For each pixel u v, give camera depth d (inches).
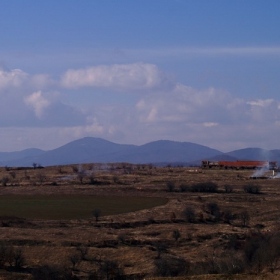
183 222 4544.8
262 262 2458.2
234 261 2596.0
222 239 3745.1
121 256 3326.8
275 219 4618.6
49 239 3624.5
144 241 3690.9
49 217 4707.2
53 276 2856.8
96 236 3823.8
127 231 4092.0
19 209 5187.0
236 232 3991.1
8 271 2915.8
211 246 3575.3
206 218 4665.4
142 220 4557.1
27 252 3321.9
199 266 2768.2
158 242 3644.2
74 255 3193.9
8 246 3235.7
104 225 4362.7
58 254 3284.9
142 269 3070.9
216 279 1921.8
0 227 4124.0
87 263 3164.4
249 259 2723.9
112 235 3878.0
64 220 4547.2
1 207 5324.8
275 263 2428.6
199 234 3902.6
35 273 2876.5
